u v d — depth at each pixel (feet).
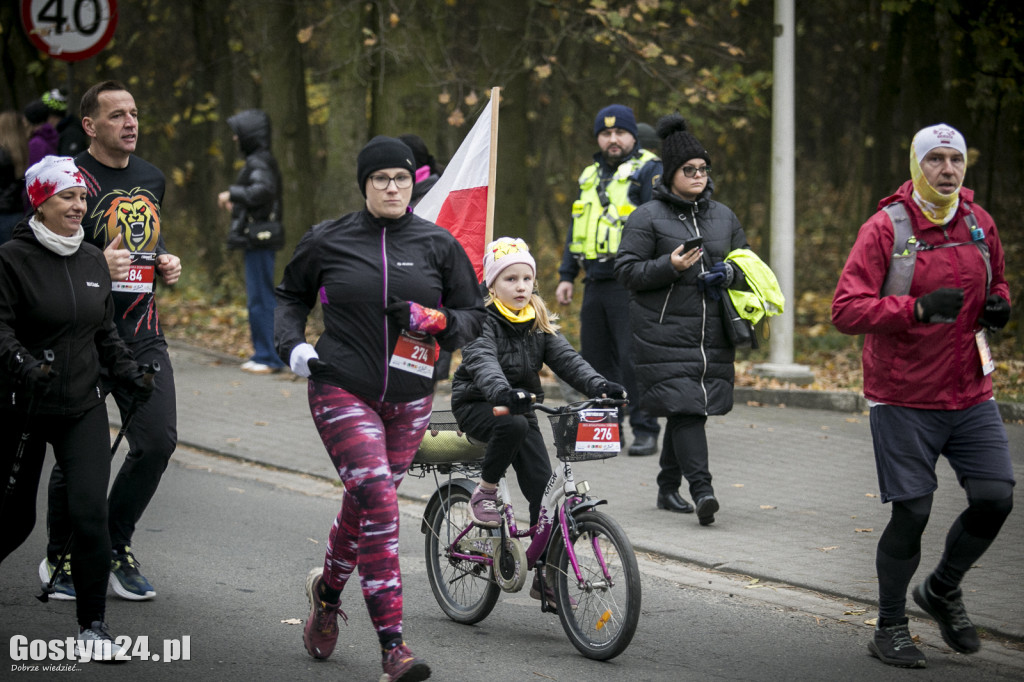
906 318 46.55
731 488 79.41
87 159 55.77
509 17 151.94
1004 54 136.67
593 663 49.19
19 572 60.95
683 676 47.44
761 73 154.81
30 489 49.01
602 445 49.19
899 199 48.80
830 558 62.95
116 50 214.07
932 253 48.19
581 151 232.73
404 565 65.21
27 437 46.16
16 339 45.96
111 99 54.95
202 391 116.78
